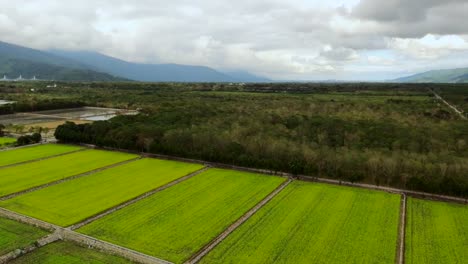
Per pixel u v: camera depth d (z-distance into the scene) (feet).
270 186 191.42
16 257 114.21
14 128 336.70
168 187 187.73
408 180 188.03
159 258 116.37
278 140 238.68
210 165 233.76
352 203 167.73
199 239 129.90
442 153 206.18
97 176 204.44
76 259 114.32
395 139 233.35
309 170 209.15
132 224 141.69
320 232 136.98
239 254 119.75
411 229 141.69
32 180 193.36
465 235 136.77
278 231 137.49
